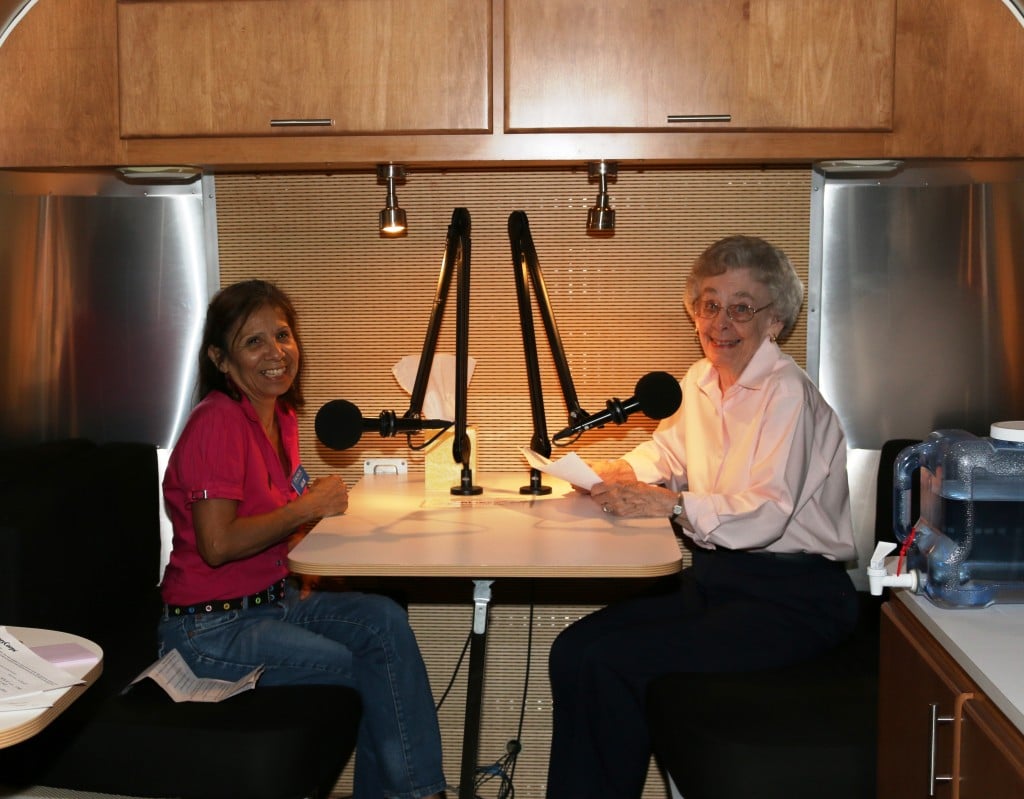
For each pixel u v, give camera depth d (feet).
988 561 5.33
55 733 6.58
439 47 7.87
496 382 9.23
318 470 9.34
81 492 7.85
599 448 9.24
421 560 6.31
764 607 7.39
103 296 9.18
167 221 9.11
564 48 7.84
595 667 7.19
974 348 8.95
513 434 9.28
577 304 9.12
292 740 6.44
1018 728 4.12
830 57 7.80
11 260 9.11
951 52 7.82
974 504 5.31
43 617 7.20
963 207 8.80
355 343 9.22
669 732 6.58
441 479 8.36
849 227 8.92
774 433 7.39
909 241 8.88
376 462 9.12
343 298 9.18
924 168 8.75
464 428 7.52
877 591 5.54
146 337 9.21
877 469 9.11
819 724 6.34
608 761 7.25
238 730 6.46
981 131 7.88
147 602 8.95
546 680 9.41
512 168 8.96
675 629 7.28
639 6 7.79
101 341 9.23
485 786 9.50
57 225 9.11
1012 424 5.52
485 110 7.91
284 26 7.89
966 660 4.68
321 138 8.05
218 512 7.00
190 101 7.98
